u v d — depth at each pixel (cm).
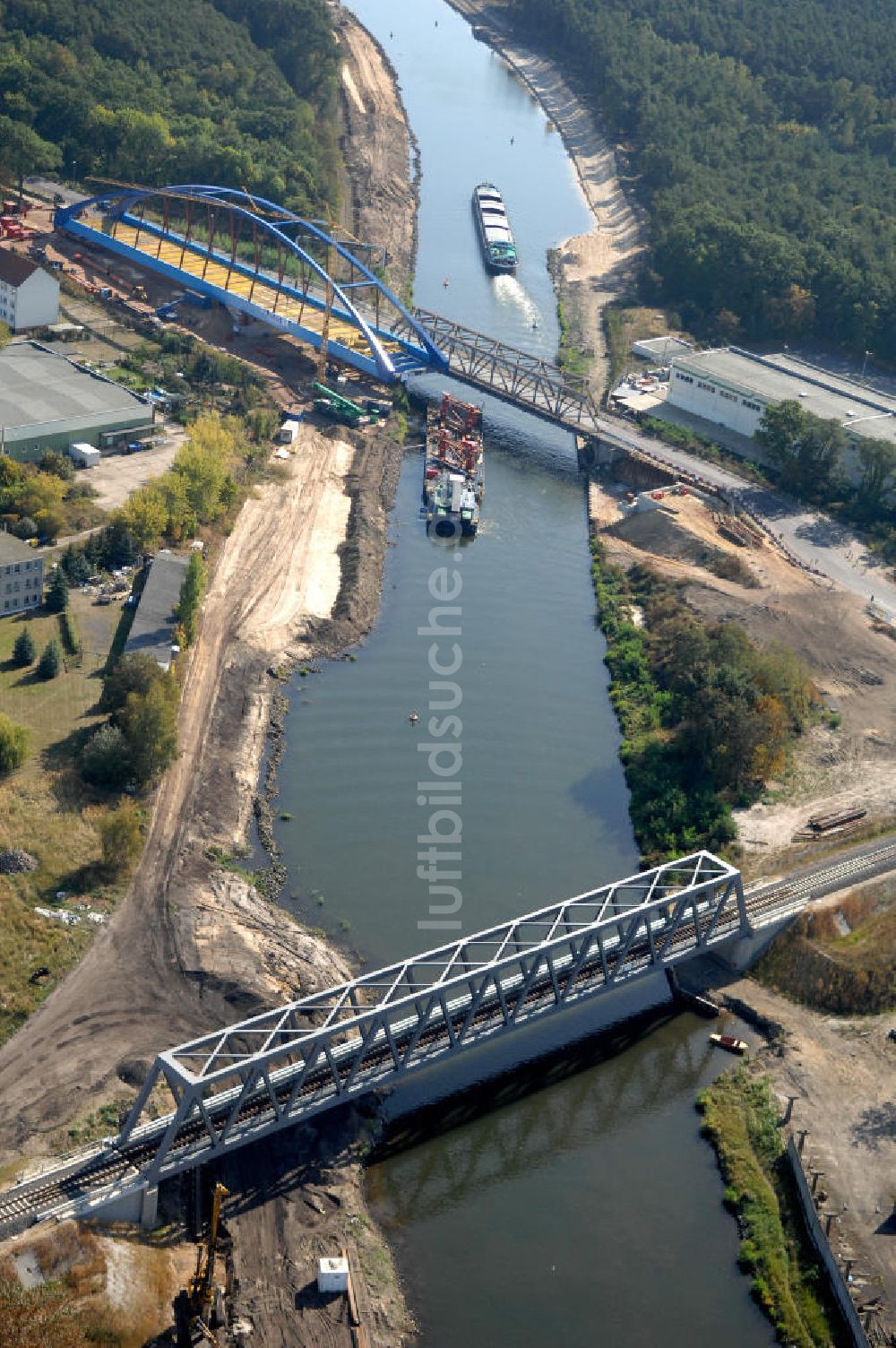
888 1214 16338
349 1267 15288
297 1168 16325
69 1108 16312
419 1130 17275
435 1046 17412
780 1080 18200
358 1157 16700
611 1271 15725
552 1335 14988
